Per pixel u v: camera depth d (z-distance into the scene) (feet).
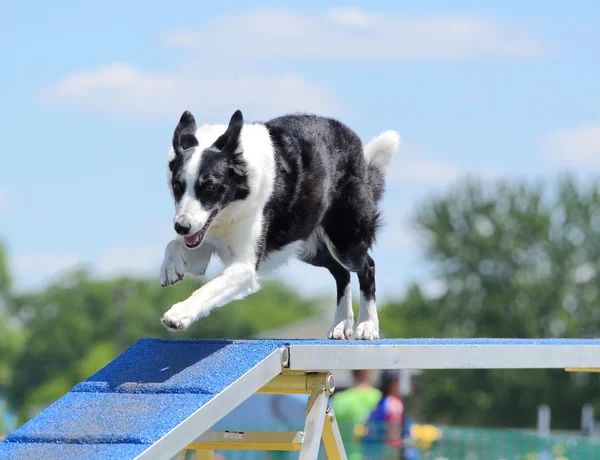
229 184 22.27
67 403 20.48
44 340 245.86
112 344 238.68
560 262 201.16
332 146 25.76
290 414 50.31
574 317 200.54
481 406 172.65
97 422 19.29
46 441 19.01
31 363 244.22
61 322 248.93
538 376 174.70
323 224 26.48
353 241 26.45
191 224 21.50
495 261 199.82
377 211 27.37
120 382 20.88
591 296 202.18
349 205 26.30
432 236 203.62
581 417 174.81
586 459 41.65
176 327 20.44
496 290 198.90
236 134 22.35
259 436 22.49
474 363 22.38
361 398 42.16
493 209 203.82
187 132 23.08
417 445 39.29
